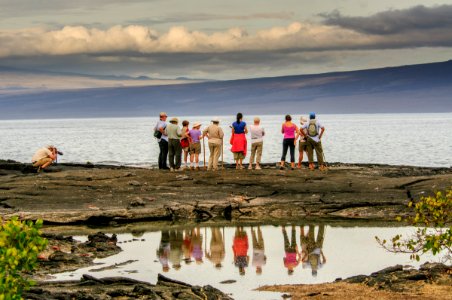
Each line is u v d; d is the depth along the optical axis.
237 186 27.64
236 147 33.16
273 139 109.12
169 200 24.75
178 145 32.72
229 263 16.25
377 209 23.70
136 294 12.55
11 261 9.66
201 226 21.88
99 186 27.62
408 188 26.12
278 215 23.88
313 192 26.14
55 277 14.62
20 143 112.81
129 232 20.86
